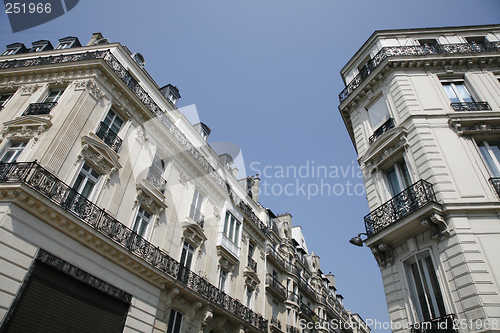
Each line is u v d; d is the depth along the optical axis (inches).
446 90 537.3
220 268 759.7
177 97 878.4
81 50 695.7
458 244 354.3
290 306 1016.9
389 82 569.0
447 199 389.4
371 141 554.3
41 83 612.1
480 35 623.5
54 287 399.9
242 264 855.7
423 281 388.8
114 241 481.4
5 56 730.2
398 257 424.2
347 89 666.8
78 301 422.0
